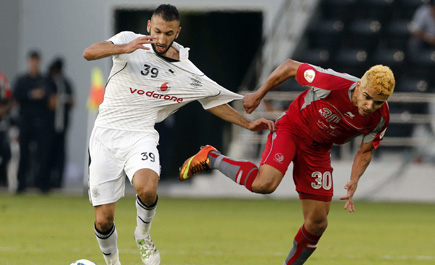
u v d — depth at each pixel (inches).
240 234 1444.4
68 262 1058.7
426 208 2078.0
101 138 904.3
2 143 2369.6
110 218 888.9
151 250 956.0
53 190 2426.2
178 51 930.7
